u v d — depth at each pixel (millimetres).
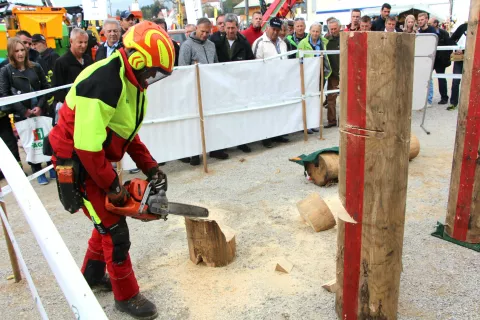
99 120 1979
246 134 5789
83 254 3389
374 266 2078
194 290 2773
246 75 5582
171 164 5730
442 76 7215
